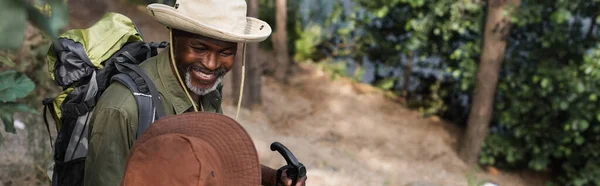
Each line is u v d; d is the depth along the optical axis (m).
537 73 7.34
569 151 7.23
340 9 9.57
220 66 1.73
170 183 1.26
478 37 7.95
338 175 6.40
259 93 8.02
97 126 1.67
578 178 7.18
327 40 10.14
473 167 7.58
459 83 8.59
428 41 8.60
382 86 9.35
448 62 8.62
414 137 8.06
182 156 1.28
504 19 6.96
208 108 2.01
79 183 1.77
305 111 8.24
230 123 1.50
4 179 3.74
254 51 7.79
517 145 7.66
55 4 0.68
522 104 7.41
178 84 1.83
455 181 7.06
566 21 7.17
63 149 1.78
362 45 9.52
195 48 1.70
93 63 1.83
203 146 1.36
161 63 1.84
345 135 7.82
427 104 9.05
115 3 9.36
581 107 6.89
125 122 1.66
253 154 1.51
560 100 6.95
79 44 1.85
